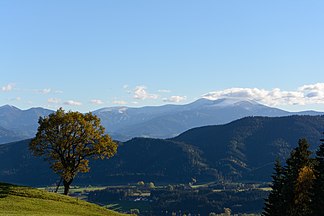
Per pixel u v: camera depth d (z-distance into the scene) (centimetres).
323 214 7006
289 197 8056
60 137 7850
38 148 7938
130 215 6900
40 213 5466
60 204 6494
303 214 7819
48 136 7794
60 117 7788
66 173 7844
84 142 8025
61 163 7994
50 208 6066
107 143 8069
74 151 8025
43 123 7794
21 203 6047
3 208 5572
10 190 6825
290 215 8050
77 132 7906
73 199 7150
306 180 7794
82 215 5966
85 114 8056
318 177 7194
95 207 6869
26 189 7106
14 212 5291
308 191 7425
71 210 6197
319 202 7081
